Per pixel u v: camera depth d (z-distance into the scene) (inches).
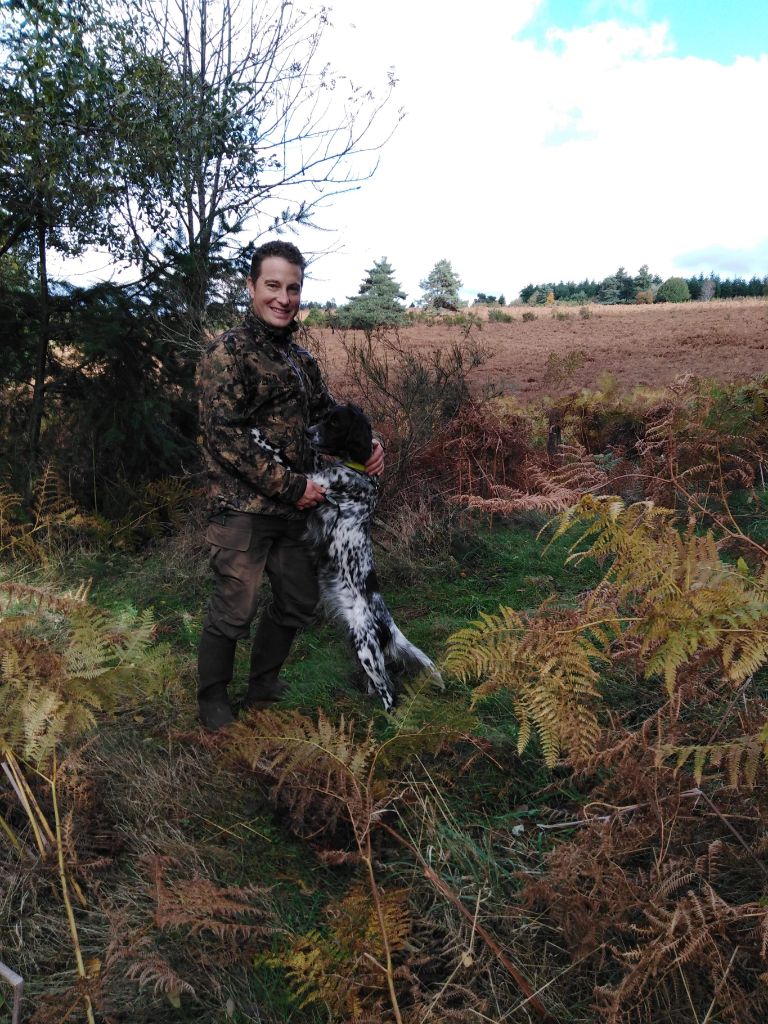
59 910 78.7
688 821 77.9
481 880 81.3
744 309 1850.4
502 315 1857.8
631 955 62.4
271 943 74.5
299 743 78.2
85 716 78.2
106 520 222.5
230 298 261.6
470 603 172.9
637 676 116.1
